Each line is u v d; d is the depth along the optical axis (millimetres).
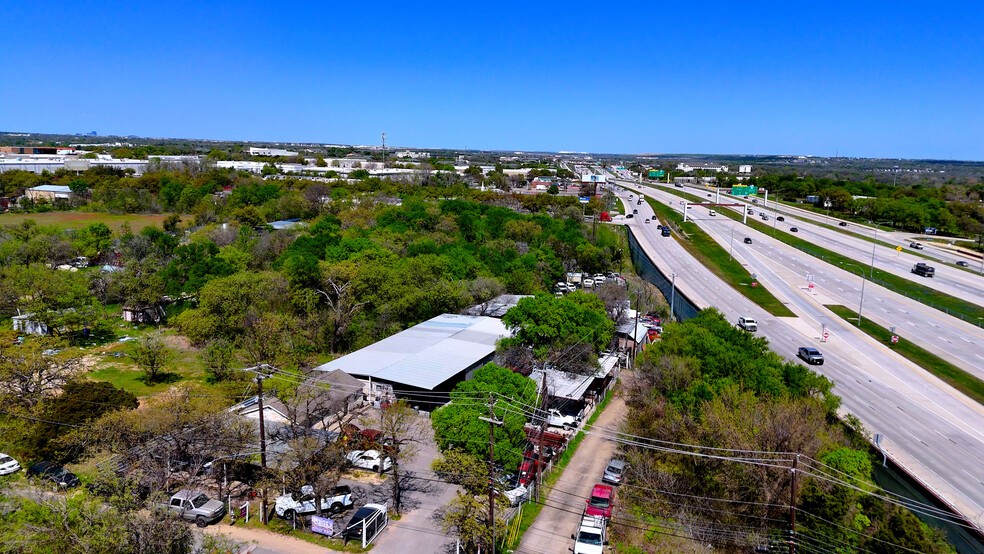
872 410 48000
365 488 35656
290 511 32219
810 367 57750
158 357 51312
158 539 24078
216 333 56719
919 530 26141
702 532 30906
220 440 35219
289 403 41219
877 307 80625
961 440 43125
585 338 51188
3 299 62406
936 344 65250
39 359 41688
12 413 37938
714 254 116062
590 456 40438
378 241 88438
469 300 68938
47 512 24703
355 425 42562
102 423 34312
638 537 30969
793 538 25516
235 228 105188
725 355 43031
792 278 97312
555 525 32281
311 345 57406
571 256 97250
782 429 32250
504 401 36250
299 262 66500
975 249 120688
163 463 33812
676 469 33719
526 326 51375
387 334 60969
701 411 36531
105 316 65688
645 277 101312
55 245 88125
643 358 47688
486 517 29781
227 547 27188
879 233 140000
